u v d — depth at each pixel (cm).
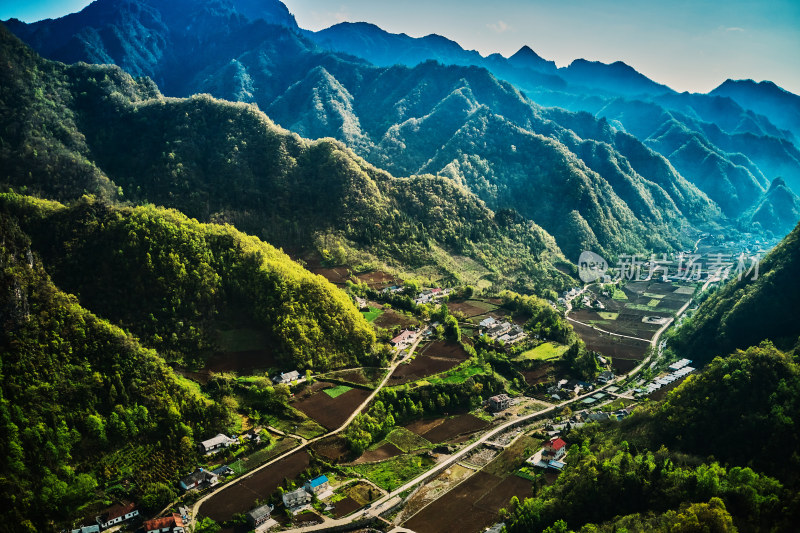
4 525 12331
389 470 15750
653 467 13038
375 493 14638
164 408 15975
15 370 14988
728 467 13438
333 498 14412
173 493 14062
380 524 13575
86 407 15250
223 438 15900
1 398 14275
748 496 11738
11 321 15788
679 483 12569
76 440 14575
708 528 10681
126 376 16312
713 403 15038
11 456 13500
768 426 13788
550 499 13425
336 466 15588
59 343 16062
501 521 13662
